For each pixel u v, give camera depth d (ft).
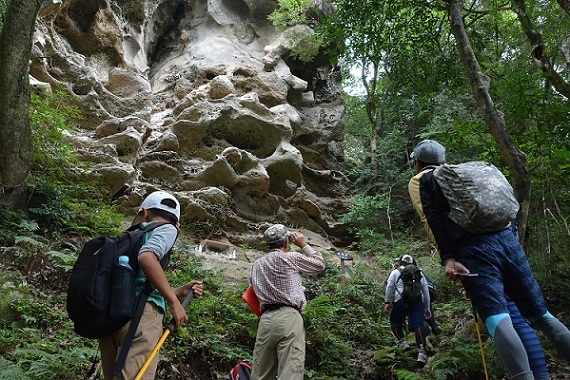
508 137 24.66
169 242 10.28
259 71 51.39
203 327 19.92
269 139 45.75
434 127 46.68
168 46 57.00
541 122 29.04
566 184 31.01
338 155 56.85
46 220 27.12
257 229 40.60
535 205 33.27
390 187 51.13
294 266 15.26
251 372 15.06
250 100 45.39
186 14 57.88
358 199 48.47
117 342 9.82
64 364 15.07
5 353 15.55
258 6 56.44
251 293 15.57
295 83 52.75
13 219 24.88
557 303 28.96
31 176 27.66
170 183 38.93
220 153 43.04
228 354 18.72
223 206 38.50
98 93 41.70
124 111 42.52
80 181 32.73
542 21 43.45
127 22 51.75
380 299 31.17
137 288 9.98
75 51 46.47
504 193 10.87
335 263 36.14
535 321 11.20
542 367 10.71
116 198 35.35
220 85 46.57
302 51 53.52
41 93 34.68
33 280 21.06
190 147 42.39
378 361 22.21
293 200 45.42
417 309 22.81
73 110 34.35
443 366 19.71
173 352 17.44
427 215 11.35
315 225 46.42
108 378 10.05
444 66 35.70
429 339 24.94
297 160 45.27
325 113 55.98
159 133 42.34
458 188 10.98
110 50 48.24
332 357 21.29
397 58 36.32
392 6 34.47
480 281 10.52
